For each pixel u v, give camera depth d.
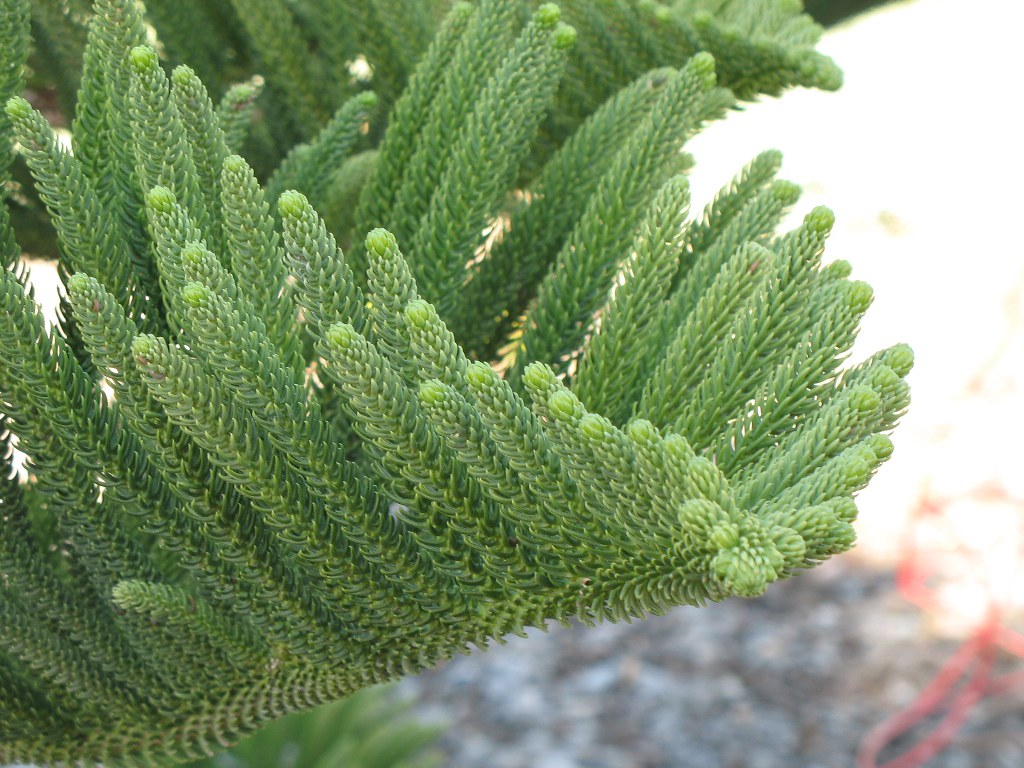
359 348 0.39
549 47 0.48
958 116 3.21
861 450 0.39
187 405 0.40
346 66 0.63
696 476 0.38
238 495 0.43
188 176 0.43
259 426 0.41
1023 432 2.21
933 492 2.09
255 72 0.65
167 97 0.43
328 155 0.53
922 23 3.96
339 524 0.43
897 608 1.98
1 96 0.46
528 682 1.98
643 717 1.86
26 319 0.42
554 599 0.43
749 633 2.02
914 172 2.98
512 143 0.48
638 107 0.52
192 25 0.63
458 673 2.03
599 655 2.04
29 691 0.47
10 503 0.46
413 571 0.43
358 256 0.52
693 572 0.39
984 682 1.72
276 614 0.44
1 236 0.45
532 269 0.52
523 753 1.81
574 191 0.52
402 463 0.41
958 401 2.30
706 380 0.44
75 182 0.43
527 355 0.49
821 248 0.42
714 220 0.50
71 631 0.46
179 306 0.41
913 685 1.80
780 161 0.50
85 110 0.46
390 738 1.05
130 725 0.48
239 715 0.48
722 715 1.84
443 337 0.40
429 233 0.49
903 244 2.75
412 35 0.59
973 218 2.76
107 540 0.45
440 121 0.50
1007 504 2.00
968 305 2.55
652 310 0.46
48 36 0.61
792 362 0.42
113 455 0.43
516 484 0.40
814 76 0.58
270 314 0.43
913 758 1.69
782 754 1.72
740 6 0.63
